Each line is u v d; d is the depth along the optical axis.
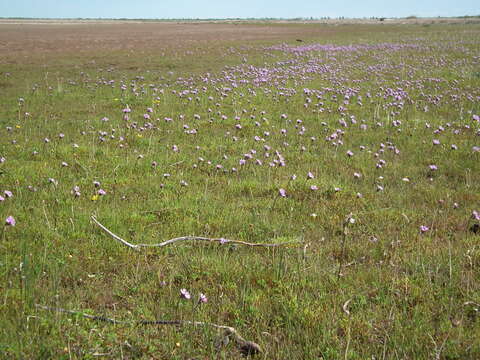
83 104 14.77
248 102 14.94
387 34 52.31
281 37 49.59
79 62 26.47
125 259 5.31
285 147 10.12
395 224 6.41
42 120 12.39
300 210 6.90
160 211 6.71
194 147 10.06
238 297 4.61
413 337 3.92
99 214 6.45
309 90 16.72
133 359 3.73
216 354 3.76
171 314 4.32
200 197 7.23
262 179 8.20
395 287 4.78
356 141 10.76
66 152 9.25
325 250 5.68
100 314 4.30
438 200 7.20
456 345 3.85
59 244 5.54
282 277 4.98
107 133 11.01
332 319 4.20
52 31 69.69
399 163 9.17
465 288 4.74
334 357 3.77
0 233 5.68
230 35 55.84
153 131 11.39
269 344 3.92
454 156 9.45
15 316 4.04
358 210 6.92
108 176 8.09
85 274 4.99
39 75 21.14
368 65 24.52
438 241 5.89
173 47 37.09
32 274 4.69
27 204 6.64
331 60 27.00
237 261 5.34
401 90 16.39
